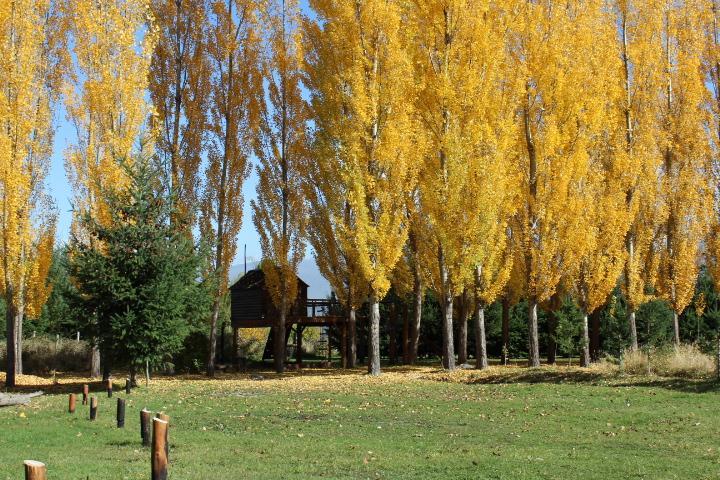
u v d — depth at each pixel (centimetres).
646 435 1041
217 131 2672
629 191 2602
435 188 2322
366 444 957
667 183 2798
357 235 2266
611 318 3091
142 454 873
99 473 731
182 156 2652
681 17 2773
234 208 2648
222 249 2623
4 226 2030
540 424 1177
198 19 2677
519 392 1691
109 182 2152
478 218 2270
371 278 2314
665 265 2881
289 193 2728
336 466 795
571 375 1952
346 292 2934
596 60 2458
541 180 2391
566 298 3203
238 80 2691
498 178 2273
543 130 2373
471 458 846
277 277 2731
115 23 2175
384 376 2294
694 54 2720
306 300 3219
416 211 2588
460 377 2169
